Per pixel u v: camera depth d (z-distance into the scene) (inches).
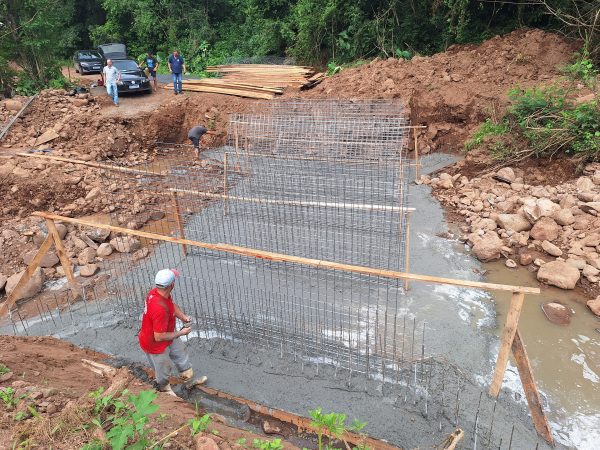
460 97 529.7
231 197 348.5
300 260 215.9
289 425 211.5
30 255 356.5
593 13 539.8
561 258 334.0
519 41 575.2
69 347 262.2
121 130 587.8
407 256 291.4
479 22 709.9
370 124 420.5
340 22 843.4
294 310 281.0
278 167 408.8
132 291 315.6
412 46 784.9
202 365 246.7
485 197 415.2
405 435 201.2
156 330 200.1
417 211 415.2
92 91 715.4
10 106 606.2
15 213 434.3
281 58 944.9
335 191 360.2
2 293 328.8
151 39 1182.9
